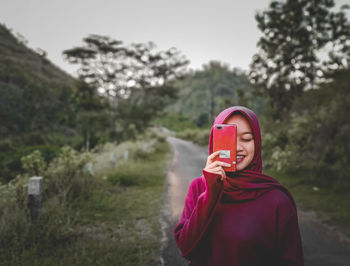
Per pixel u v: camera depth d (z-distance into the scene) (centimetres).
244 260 98
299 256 97
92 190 626
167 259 359
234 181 102
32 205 407
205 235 103
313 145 1001
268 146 1190
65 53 2881
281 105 1166
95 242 391
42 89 4488
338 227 478
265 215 99
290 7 1009
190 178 1028
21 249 344
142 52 3050
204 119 7938
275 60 1100
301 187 764
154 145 2559
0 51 6078
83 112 2255
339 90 900
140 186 798
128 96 3066
